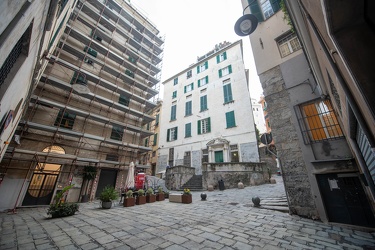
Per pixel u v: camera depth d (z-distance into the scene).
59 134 12.28
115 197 8.96
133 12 21.73
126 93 17.02
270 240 3.86
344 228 4.62
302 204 5.75
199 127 20.91
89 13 16.62
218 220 5.54
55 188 11.22
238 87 19.52
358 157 3.76
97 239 4.09
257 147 16.09
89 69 15.41
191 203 8.89
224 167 14.62
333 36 1.33
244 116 17.86
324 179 5.54
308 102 6.38
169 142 23.45
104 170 14.27
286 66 7.26
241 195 10.24
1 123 3.08
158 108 29.56
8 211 8.73
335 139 5.52
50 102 11.54
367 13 1.21
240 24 5.08
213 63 23.41
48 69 12.83
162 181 16.98
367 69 1.21
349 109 2.44
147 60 20.98
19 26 1.78
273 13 8.34
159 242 3.82
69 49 13.99
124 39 19.52
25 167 10.43
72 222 5.81
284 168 6.41
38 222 5.93
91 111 14.63
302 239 3.90
